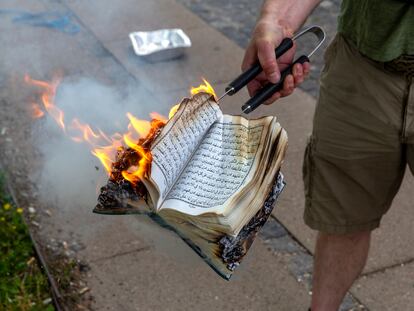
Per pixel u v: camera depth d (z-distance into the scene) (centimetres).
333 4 544
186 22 515
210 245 154
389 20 194
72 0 540
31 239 294
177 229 155
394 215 314
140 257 286
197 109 159
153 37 470
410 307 267
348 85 210
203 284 273
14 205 316
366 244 236
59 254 289
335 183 224
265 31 186
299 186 335
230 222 149
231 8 543
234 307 264
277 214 316
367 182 221
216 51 472
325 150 221
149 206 150
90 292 269
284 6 197
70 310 259
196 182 154
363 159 216
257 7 546
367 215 228
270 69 179
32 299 264
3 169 347
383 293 273
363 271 283
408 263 288
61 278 274
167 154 151
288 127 385
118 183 148
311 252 294
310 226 234
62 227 305
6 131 378
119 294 269
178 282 274
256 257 289
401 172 224
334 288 241
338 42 214
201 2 552
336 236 234
